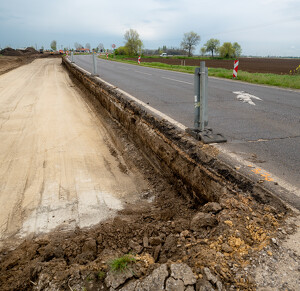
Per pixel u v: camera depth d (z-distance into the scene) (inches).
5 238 136.9
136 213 153.3
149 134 214.7
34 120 344.5
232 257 78.5
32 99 468.1
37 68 1065.5
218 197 126.0
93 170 214.7
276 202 105.3
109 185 191.8
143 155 227.9
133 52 3097.9
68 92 543.2
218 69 868.0
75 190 183.3
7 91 542.3
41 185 190.4
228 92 379.6
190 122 223.6
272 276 71.2
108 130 303.9
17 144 268.5
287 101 316.2
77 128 312.8
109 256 87.6
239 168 138.3
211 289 66.1
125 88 405.4
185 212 145.9
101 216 152.4
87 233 131.8
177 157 170.9
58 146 259.9
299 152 161.6
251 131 203.0
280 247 81.7
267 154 158.1
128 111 276.8
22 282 93.7
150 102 306.0
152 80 514.9
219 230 92.7
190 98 333.7
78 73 673.6
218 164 140.0
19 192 182.4
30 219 152.2
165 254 95.9
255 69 1069.1
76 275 77.0
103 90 395.2
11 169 216.2
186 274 71.0
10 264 113.0
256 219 96.0
